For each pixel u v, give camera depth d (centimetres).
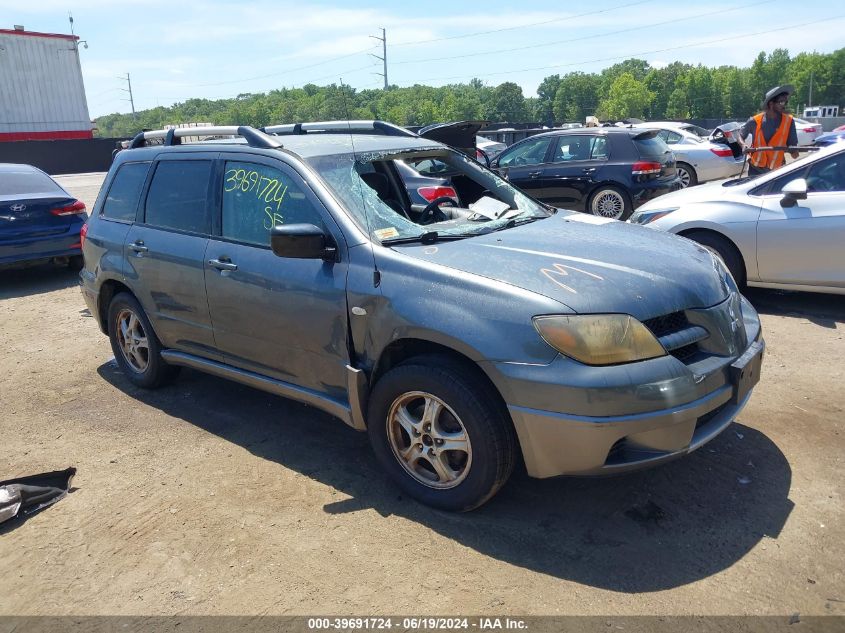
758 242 616
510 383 289
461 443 313
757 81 14300
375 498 347
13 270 1009
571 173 1080
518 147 1162
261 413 457
